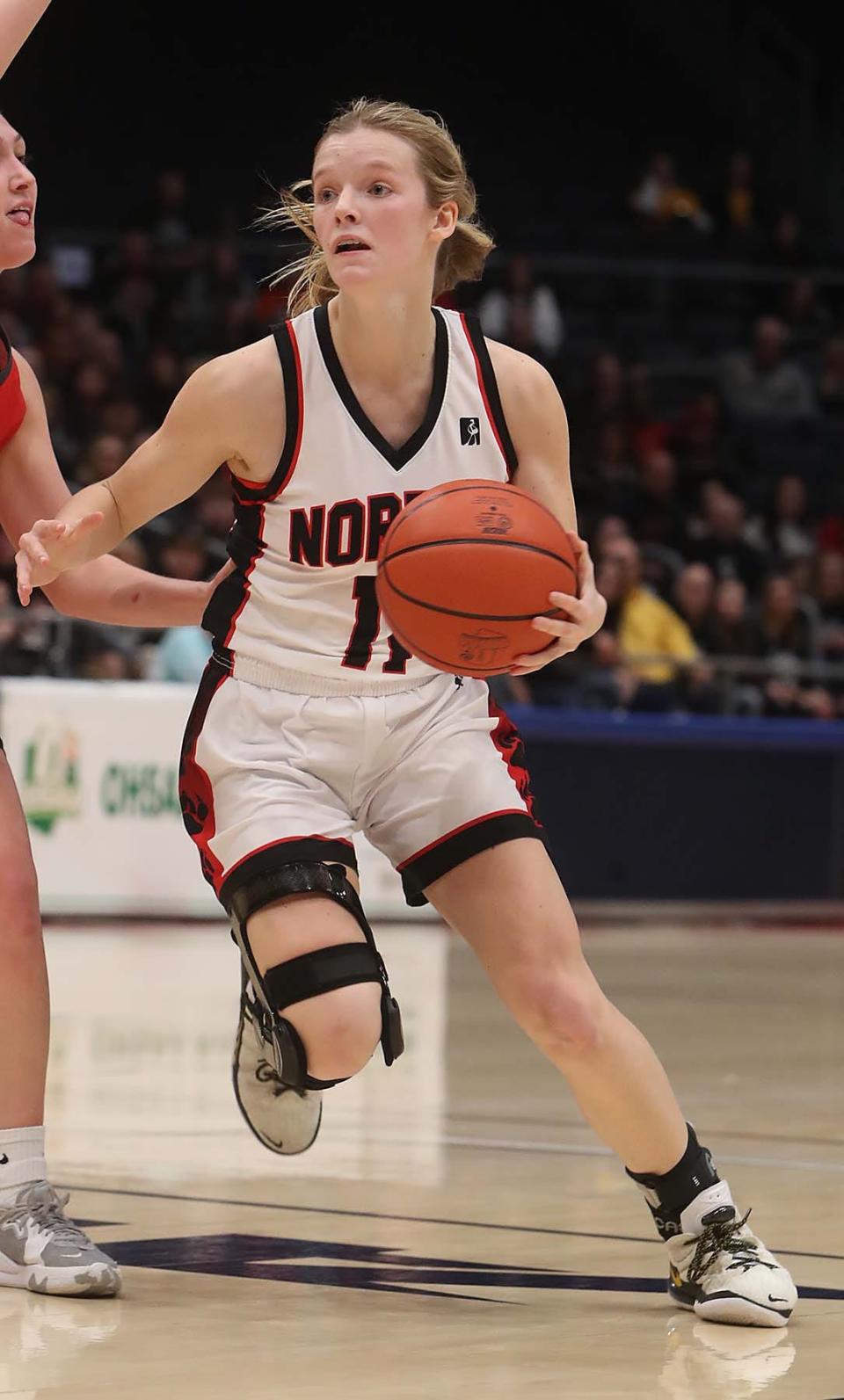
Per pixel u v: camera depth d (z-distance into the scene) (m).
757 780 24.98
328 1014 5.35
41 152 36.22
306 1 37.88
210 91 37.25
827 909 25.02
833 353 33.44
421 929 20.78
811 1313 5.33
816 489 32.16
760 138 39.62
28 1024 5.77
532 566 5.27
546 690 24.25
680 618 25.30
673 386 33.88
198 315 30.41
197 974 15.14
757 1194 7.08
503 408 5.70
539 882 5.51
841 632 26.05
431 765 5.66
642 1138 5.41
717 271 34.72
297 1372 4.56
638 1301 5.46
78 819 19.94
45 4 6.07
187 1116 8.77
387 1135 8.43
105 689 20.05
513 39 39.00
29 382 6.27
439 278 5.97
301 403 5.57
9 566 23.36
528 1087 10.05
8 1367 4.59
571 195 38.88
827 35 39.62
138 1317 5.17
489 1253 6.04
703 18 39.66
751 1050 11.61
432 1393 4.37
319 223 5.60
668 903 24.61
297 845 5.53
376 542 5.59
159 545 23.47
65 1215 6.21
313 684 5.70
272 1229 6.36
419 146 5.56
